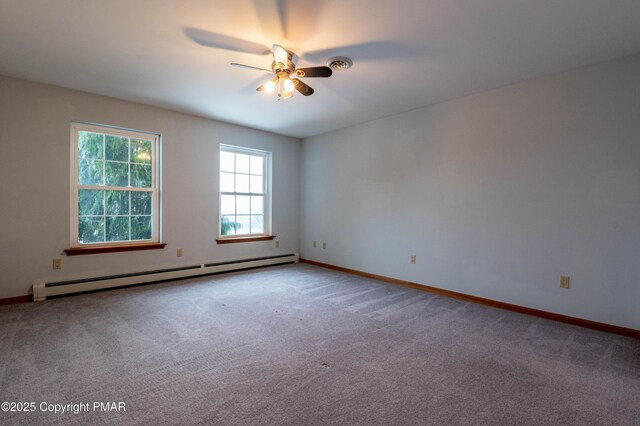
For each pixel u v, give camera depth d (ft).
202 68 9.63
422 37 7.79
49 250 11.21
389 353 7.38
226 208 16.22
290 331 8.57
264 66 9.45
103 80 10.61
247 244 16.75
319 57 8.84
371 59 8.93
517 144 10.52
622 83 8.63
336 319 9.52
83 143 12.01
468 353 7.44
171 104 12.96
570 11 6.68
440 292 12.57
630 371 6.69
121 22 7.26
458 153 12.02
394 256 14.19
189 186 14.48
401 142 13.93
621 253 8.68
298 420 5.04
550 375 6.51
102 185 12.42
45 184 11.11
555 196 9.77
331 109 13.43
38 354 7.05
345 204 16.48
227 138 15.72
